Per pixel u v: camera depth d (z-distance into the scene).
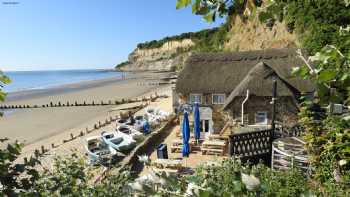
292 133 14.66
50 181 3.97
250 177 1.64
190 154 17.73
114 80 130.12
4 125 38.69
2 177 2.81
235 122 20.73
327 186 6.08
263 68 20.98
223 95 25.34
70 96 69.38
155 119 30.98
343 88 2.04
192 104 25.00
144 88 83.12
